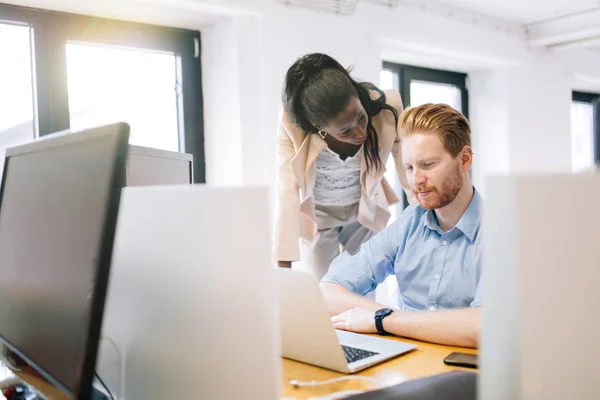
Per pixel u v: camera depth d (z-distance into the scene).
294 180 2.29
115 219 0.69
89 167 0.75
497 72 4.53
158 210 0.79
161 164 1.45
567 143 5.07
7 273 0.98
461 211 1.50
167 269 0.78
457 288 1.48
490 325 0.56
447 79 4.56
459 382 0.89
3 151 1.10
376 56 3.38
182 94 2.99
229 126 2.91
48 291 0.81
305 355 1.11
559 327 0.55
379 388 0.90
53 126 2.56
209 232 0.73
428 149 1.47
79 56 2.66
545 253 0.54
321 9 3.07
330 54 3.13
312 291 1.04
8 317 0.95
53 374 0.75
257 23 2.84
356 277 1.67
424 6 3.68
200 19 2.83
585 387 0.58
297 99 2.18
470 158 1.50
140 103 2.88
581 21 4.15
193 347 0.76
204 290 0.74
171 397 0.81
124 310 0.88
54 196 0.84
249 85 2.85
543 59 4.76
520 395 0.54
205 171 3.08
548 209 0.54
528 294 0.53
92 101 2.70
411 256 1.60
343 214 2.50
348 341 1.27
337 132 2.22
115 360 0.92
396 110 2.37
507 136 4.53
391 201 2.56
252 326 0.70
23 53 2.51
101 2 2.47
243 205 0.69
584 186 0.57
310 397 0.93
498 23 4.27
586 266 0.57
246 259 0.70
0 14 2.40
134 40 2.79
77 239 0.75
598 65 5.37
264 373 0.70
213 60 2.96
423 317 1.29
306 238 2.42
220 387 0.74
